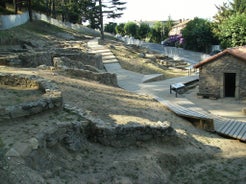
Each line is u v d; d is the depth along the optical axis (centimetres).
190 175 1066
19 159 758
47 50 2917
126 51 4384
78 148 966
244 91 2275
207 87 2403
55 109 1084
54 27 5281
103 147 1038
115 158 987
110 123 1095
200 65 2400
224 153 1309
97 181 848
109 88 1973
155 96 2108
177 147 1206
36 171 768
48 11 6581
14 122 945
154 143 1149
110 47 4266
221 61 2323
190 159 1173
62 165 860
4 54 2377
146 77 3039
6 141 811
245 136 1502
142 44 6600
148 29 9119
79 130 999
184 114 1688
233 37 4516
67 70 2091
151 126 1147
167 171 1053
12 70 1744
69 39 4684
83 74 2169
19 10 5538
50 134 887
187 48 6175
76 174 849
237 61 2259
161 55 5247
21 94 1191
